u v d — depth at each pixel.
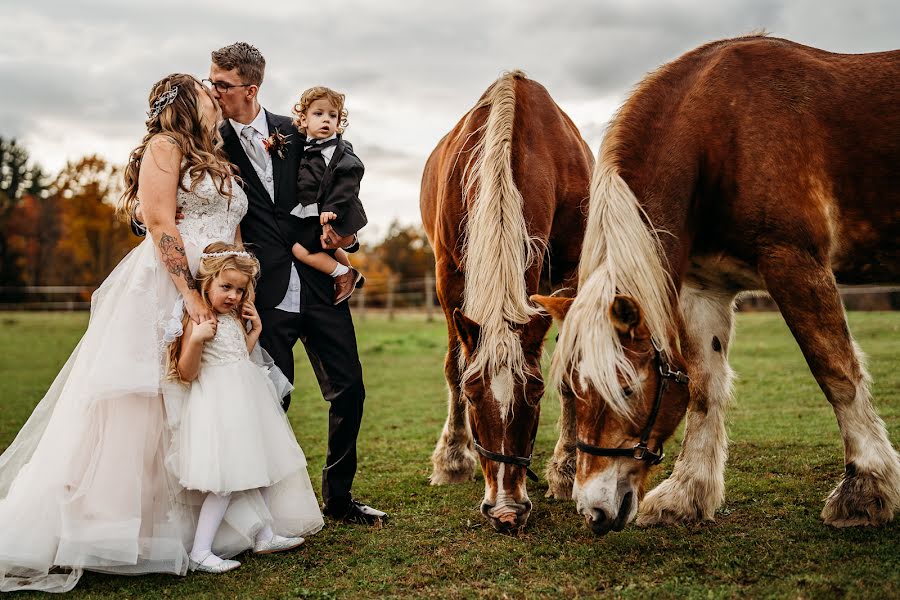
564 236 3.74
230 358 2.72
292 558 2.72
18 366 9.84
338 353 3.20
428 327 15.18
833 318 2.82
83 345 2.69
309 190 3.10
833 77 2.96
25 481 2.55
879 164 2.88
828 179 2.90
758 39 3.17
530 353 2.71
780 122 2.86
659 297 2.52
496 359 2.61
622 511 2.41
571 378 2.44
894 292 12.59
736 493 3.37
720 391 3.20
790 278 2.82
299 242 3.13
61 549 2.43
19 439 2.81
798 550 2.57
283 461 2.77
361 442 4.94
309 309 3.17
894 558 2.45
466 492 3.65
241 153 3.07
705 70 3.03
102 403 2.56
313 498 2.97
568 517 3.19
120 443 2.53
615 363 2.35
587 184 3.82
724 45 3.16
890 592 2.17
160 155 2.71
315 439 5.09
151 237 2.71
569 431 3.63
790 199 2.80
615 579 2.42
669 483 3.17
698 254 3.12
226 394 2.66
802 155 2.85
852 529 2.74
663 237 2.83
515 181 3.18
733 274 3.10
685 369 2.57
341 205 3.05
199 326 2.63
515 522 2.62
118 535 2.44
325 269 3.17
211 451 2.57
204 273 2.68
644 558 2.61
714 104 2.94
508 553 2.71
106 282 2.79
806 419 4.84
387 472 4.12
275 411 2.83
